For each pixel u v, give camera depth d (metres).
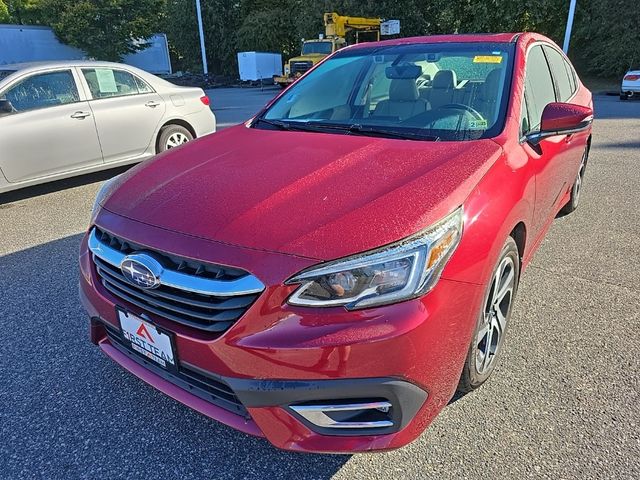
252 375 1.69
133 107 6.33
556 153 3.03
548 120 2.58
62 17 31.33
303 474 2.00
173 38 37.41
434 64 3.01
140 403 2.42
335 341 1.61
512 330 2.96
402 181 1.98
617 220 4.77
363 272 1.64
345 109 3.03
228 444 2.16
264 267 1.67
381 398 1.69
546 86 3.27
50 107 5.63
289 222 1.79
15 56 30.59
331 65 3.44
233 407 1.84
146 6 34.09
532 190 2.52
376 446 1.74
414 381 1.70
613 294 3.37
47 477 2.01
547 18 23.06
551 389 2.44
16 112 5.39
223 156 2.48
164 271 1.81
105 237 2.12
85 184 6.46
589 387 2.45
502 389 2.45
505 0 22.83
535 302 3.28
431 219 1.75
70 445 2.17
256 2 36.25
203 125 7.27
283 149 2.48
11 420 2.31
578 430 2.17
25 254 4.24
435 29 25.95
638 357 2.68
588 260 3.90
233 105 16.78
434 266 1.71
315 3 28.59
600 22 22.22
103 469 2.04
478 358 2.25
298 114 3.14
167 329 1.83
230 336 1.69
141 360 2.09
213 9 35.44
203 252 1.76
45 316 3.22
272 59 30.77
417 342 1.66
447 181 1.96
